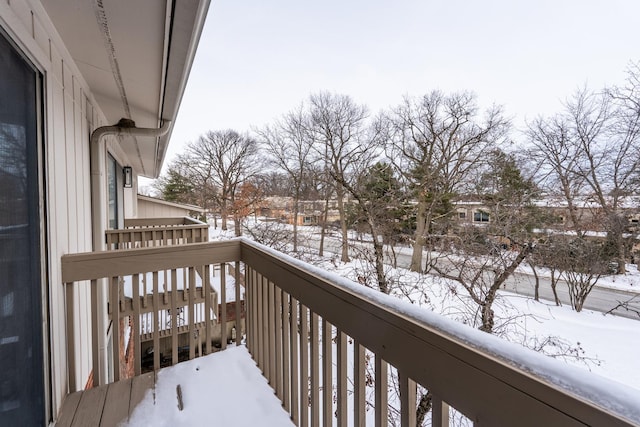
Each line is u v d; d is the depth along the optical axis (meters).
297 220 13.49
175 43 1.82
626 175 8.01
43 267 1.54
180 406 1.67
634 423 0.45
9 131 1.25
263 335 1.97
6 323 1.20
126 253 1.95
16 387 1.26
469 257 5.65
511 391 0.62
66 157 2.11
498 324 5.29
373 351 1.01
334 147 13.70
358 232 7.83
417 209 8.54
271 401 1.73
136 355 1.97
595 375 0.54
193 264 2.16
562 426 0.53
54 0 1.51
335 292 1.22
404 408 0.89
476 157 9.08
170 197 23.78
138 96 2.89
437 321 0.81
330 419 1.28
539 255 6.73
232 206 19.03
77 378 2.13
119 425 1.53
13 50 1.30
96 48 2.01
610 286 8.07
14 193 1.29
